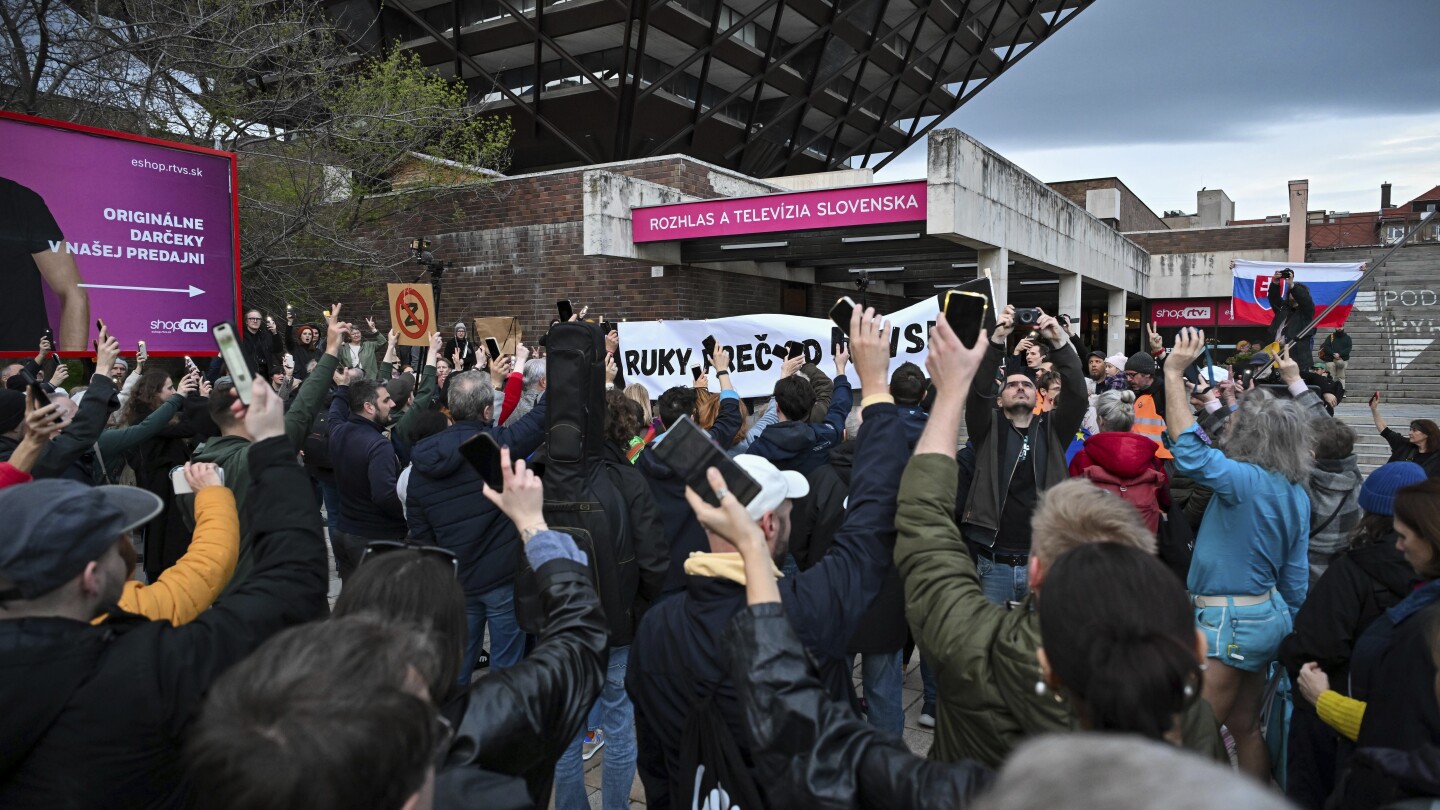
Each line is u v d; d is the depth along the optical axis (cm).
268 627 166
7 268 593
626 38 2141
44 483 158
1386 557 265
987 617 171
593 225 1138
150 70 1124
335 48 1512
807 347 858
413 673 113
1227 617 317
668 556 342
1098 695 122
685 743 178
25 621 148
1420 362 1512
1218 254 2414
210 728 95
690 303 1330
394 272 1562
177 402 509
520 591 259
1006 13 3030
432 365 543
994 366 378
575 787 318
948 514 184
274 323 1290
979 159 990
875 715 389
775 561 210
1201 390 508
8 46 1032
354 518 468
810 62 2680
